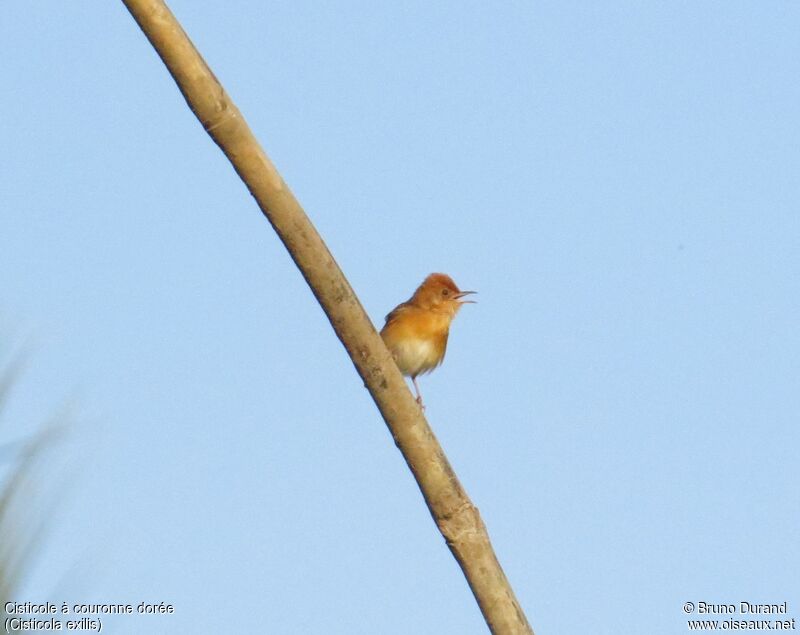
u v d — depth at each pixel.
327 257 7.91
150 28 7.07
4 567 2.90
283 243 7.90
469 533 8.29
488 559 8.29
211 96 7.25
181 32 7.14
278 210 7.69
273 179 7.59
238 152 7.47
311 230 7.83
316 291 8.03
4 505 2.95
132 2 6.96
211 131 7.38
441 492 8.27
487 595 8.26
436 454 8.30
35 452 3.00
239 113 7.40
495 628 8.26
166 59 7.17
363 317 8.12
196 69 7.17
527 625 8.28
